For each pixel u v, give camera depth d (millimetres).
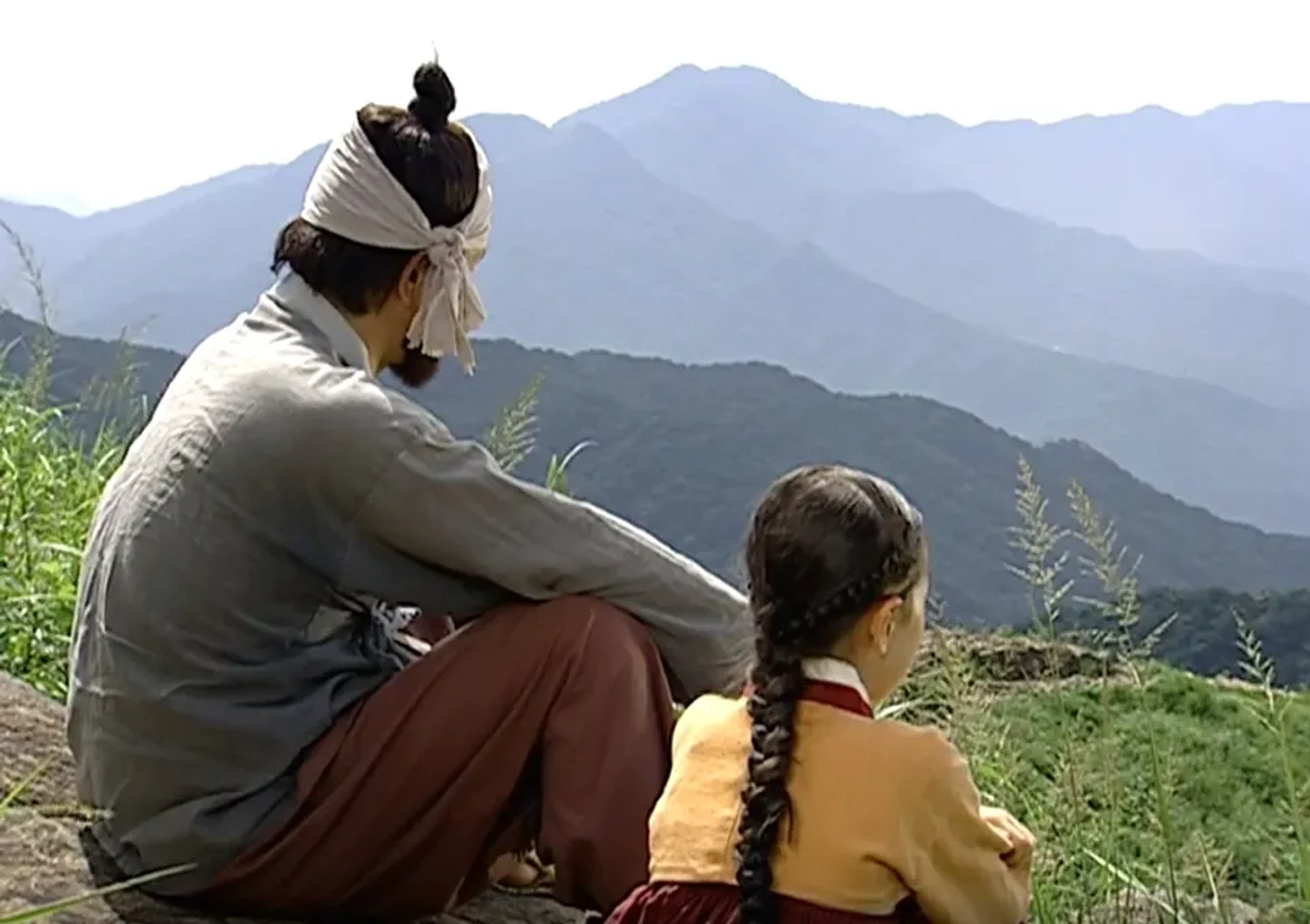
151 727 2846
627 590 2986
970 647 4559
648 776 2865
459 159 3023
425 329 3039
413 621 3436
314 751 2914
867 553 2477
